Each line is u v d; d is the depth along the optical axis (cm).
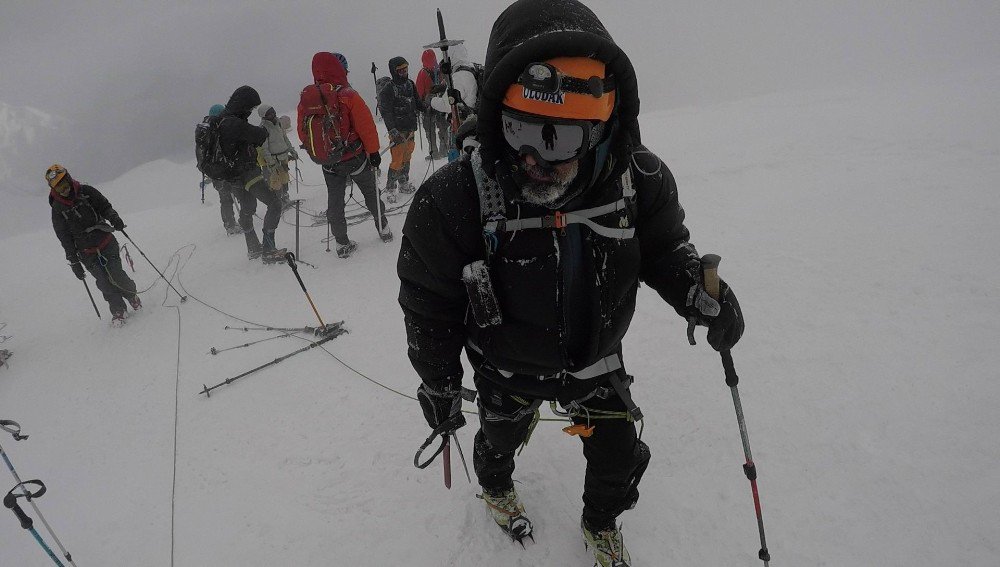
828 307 364
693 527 238
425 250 161
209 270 732
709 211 555
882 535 220
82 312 727
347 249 655
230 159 654
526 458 288
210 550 279
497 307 158
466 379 382
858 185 548
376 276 589
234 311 577
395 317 492
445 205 155
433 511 272
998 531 212
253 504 304
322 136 588
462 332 186
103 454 388
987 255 382
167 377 473
